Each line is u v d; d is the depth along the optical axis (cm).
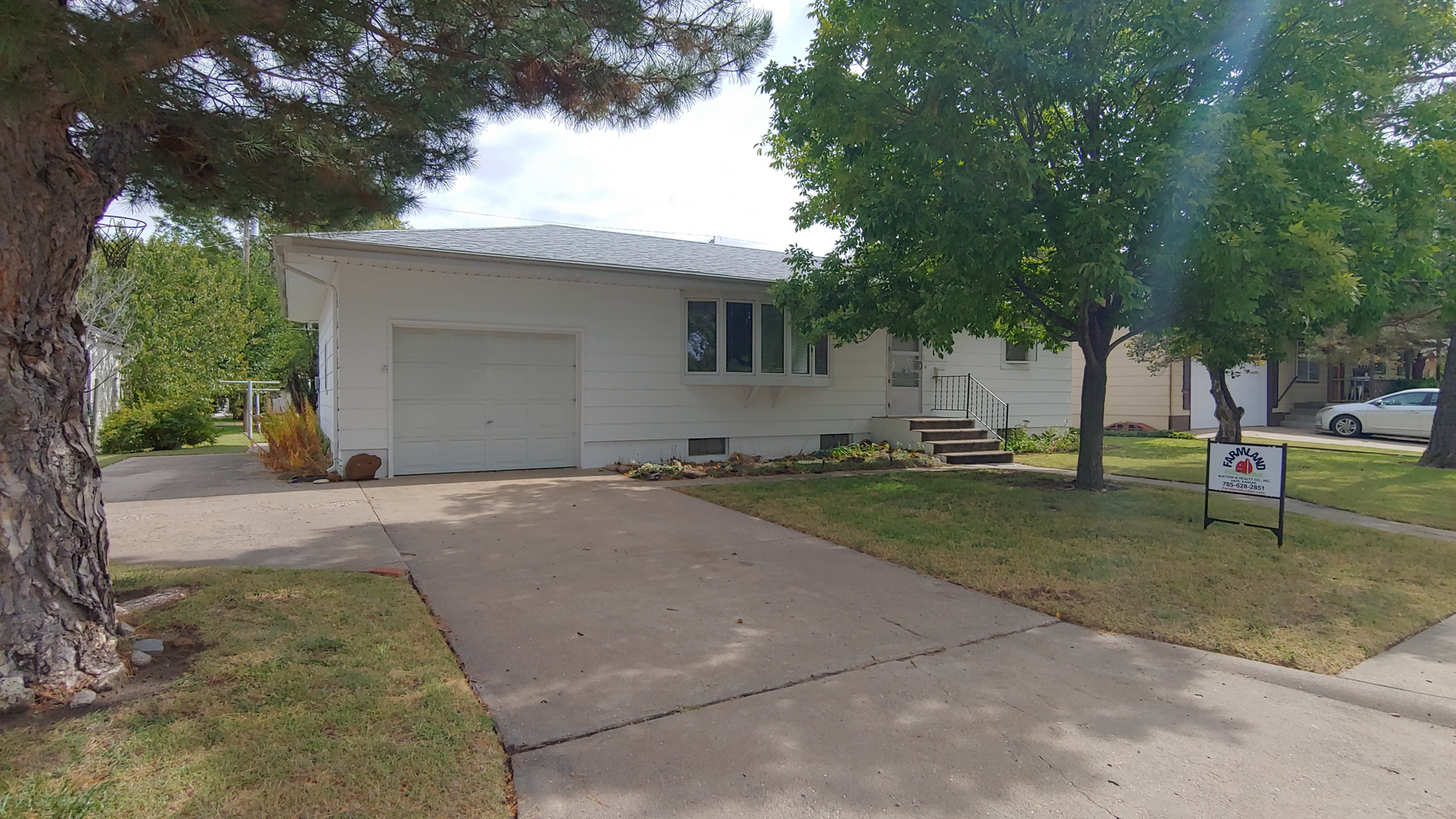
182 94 412
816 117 751
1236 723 331
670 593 498
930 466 1236
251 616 400
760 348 1238
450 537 645
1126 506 822
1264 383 2539
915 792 269
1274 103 710
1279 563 583
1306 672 387
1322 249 632
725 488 943
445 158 544
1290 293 703
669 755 289
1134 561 587
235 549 580
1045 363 1664
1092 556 602
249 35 371
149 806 231
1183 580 537
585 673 363
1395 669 393
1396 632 445
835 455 1258
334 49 418
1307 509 874
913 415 1480
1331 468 1266
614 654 389
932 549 623
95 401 1595
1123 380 2444
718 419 1249
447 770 266
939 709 337
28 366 296
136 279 1744
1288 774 289
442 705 313
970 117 700
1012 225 715
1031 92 725
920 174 737
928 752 298
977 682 368
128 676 318
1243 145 623
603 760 285
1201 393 2350
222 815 230
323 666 342
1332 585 529
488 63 471
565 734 303
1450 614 482
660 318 1184
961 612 473
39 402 298
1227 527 717
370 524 690
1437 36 683
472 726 299
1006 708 339
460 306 1041
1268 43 709
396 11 420
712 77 544
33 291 298
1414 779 287
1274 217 684
